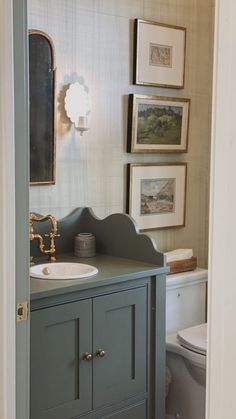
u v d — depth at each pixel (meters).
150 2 2.94
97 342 2.20
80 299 2.12
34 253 2.53
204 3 3.22
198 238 3.39
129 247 2.55
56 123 2.60
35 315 1.99
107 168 2.84
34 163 2.53
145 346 2.39
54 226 2.51
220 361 0.69
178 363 2.70
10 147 1.42
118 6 2.80
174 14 3.07
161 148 3.07
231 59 0.66
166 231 3.19
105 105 2.79
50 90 2.56
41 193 2.58
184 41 3.12
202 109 3.29
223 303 0.69
